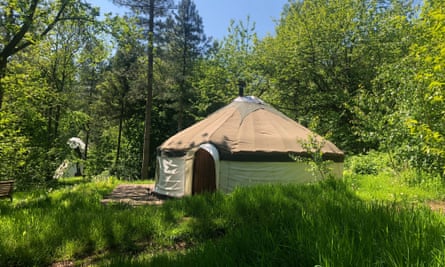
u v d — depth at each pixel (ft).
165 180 30.55
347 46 49.67
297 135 30.14
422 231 5.95
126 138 84.74
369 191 17.08
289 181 26.78
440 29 15.15
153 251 11.10
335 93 48.96
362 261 4.84
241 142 27.35
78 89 74.28
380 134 22.48
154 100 77.10
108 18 33.24
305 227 6.88
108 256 10.78
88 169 75.82
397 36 44.88
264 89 67.31
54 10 32.12
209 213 14.02
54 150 46.96
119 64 73.56
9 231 11.42
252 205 13.61
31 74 42.47
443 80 14.64
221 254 6.49
